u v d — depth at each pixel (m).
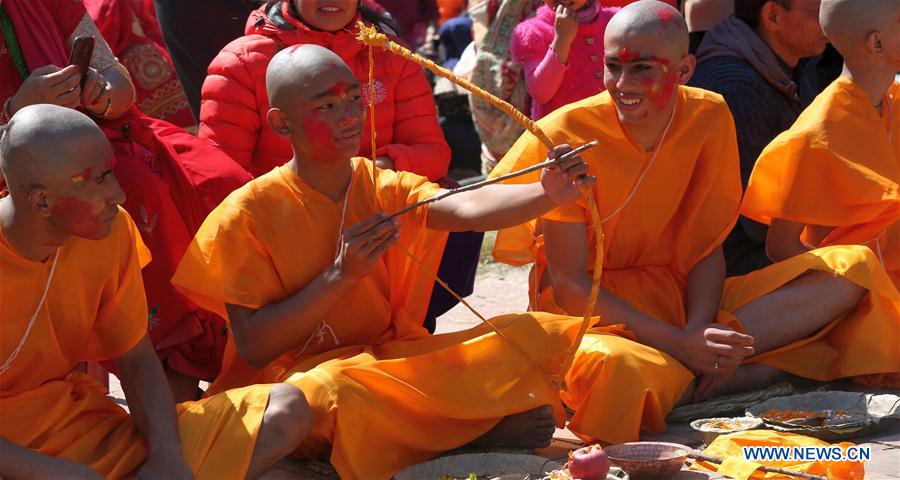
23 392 5.63
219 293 6.41
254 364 6.42
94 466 5.55
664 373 6.50
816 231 7.74
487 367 6.21
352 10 7.64
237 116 7.59
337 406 5.88
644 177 7.00
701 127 7.00
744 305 7.18
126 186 7.04
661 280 7.20
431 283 6.79
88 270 5.67
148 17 8.80
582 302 6.90
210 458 5.59
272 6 7.80
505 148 11.60
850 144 7.34
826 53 9.30
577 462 5.45
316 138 6.22
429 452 6.15
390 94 7.89
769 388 7.07
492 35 11.46
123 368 5.89
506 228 6.76
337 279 6.16
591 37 8.91
